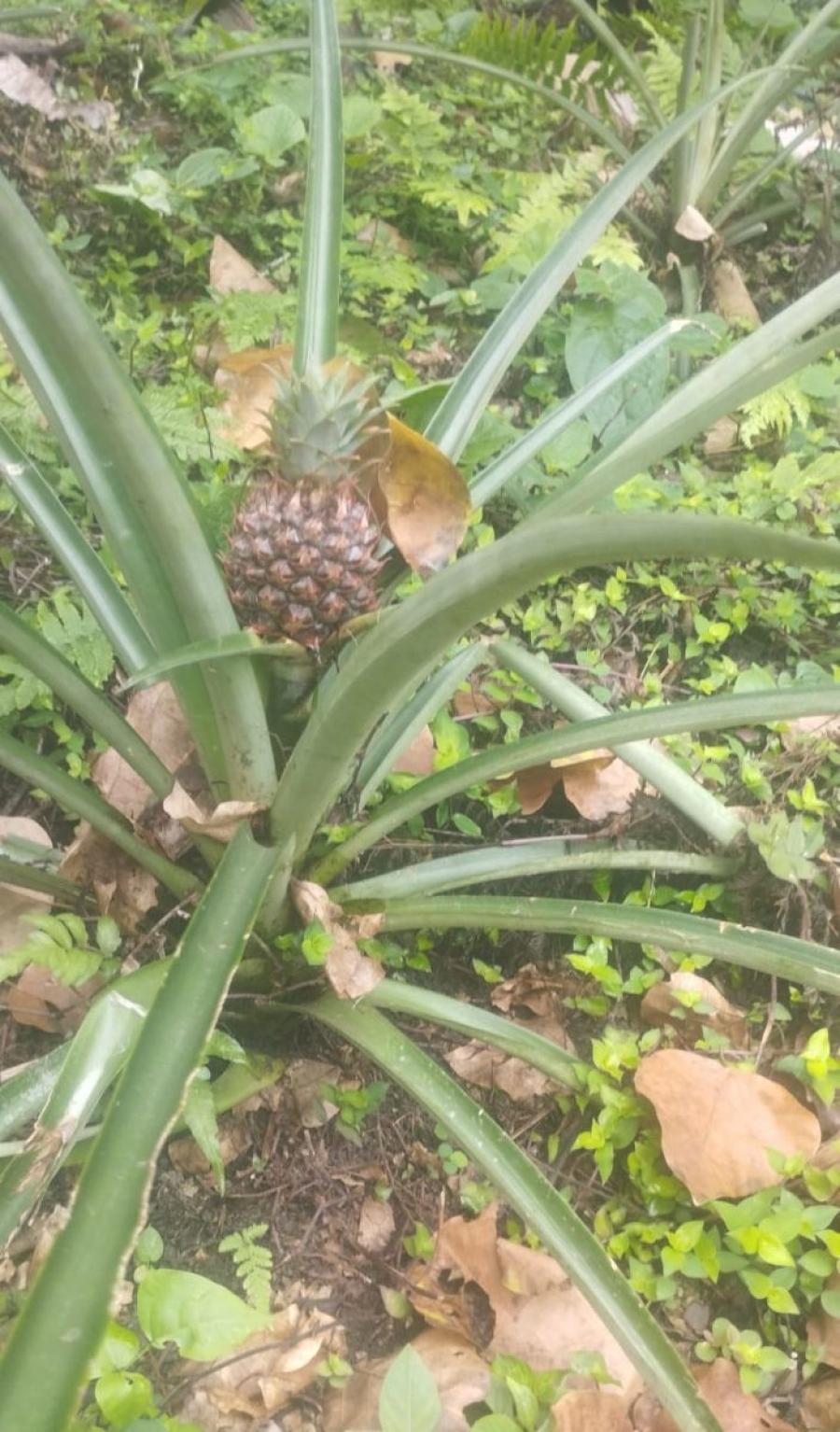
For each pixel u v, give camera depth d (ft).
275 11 5.36
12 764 2.32
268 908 2.32
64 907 2.52
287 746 2.35
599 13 5.53
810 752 3.08
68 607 2.83
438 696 2.66
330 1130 2.52
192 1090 2.07
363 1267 2.37
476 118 5.25
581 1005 2.73
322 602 2.11
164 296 4.02
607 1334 2.24
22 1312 1.32
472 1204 2.42
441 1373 2.20
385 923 2.42
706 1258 2.30
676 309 4.60
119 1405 1.90
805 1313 2.33
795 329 2.35
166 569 1.94
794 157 5.10
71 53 4.59
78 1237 1.38
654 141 2.62
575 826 2.98
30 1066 1.98
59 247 3.87
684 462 3.96
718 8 4.22
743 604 3.42
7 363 3.24
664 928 2.30
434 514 2.12
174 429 3.24
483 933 2.83
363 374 2.27
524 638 3.38
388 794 2.91
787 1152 2.34
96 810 2.38
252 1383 2.17
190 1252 2.34
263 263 4.24
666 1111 2.35
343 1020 2.30
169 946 2.53
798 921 2.78
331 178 2.48
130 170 4.25
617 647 3.40
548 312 4.04
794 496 3.58
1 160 4.05
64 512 2.33
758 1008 2.73
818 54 4.33
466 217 4.25
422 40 5.38
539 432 2.63
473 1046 2.68
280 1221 2.40
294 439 2.09
